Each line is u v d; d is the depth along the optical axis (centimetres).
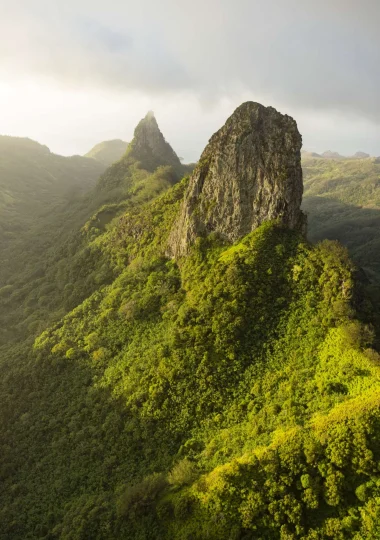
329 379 5306
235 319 6512
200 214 8181
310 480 4122
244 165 7781
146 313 7856
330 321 6141
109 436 6259
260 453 4466
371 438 4119
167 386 6344
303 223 7812
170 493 4812
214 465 4912
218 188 7981
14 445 6850
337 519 3912
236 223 7744
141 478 5431
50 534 5181
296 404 5203
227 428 5528
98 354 7569
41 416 7162
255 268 6975
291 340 6222
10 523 5594
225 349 6334
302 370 5647
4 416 7488
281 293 6806
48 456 6450
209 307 6788
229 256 7306
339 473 4072
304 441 4344
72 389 7344
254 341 6378
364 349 5459
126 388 6656
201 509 4375
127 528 4678
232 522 4150
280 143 7700
